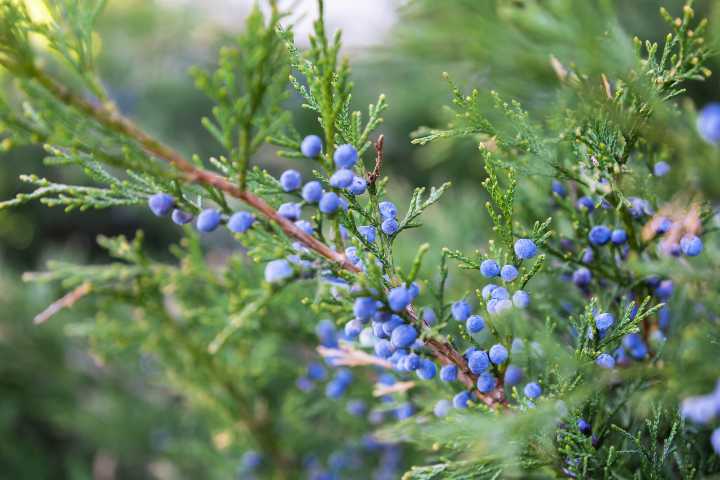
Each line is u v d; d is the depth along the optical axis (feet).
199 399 2.03
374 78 3.15
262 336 1.85
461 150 2.65
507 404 1.47
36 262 4.09
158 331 1.91
